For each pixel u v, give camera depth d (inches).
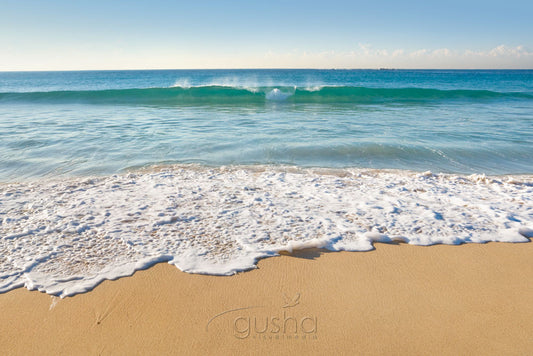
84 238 132.7
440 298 102.0
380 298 101.7
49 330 87.5
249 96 727.7
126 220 149.4
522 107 580.4
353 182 213.0
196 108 555.2
